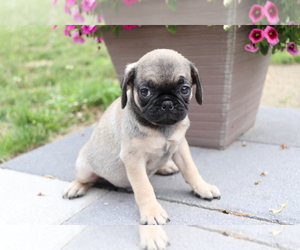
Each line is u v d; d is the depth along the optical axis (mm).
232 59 651
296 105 1029
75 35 752
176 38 673
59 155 758
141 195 505
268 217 501
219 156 704
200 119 722
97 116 1014
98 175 593
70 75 1326
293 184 583
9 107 1041
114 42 735
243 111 766
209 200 549
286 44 703
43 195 596
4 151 796
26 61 1533
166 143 516
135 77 491
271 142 752
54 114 980
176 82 465
